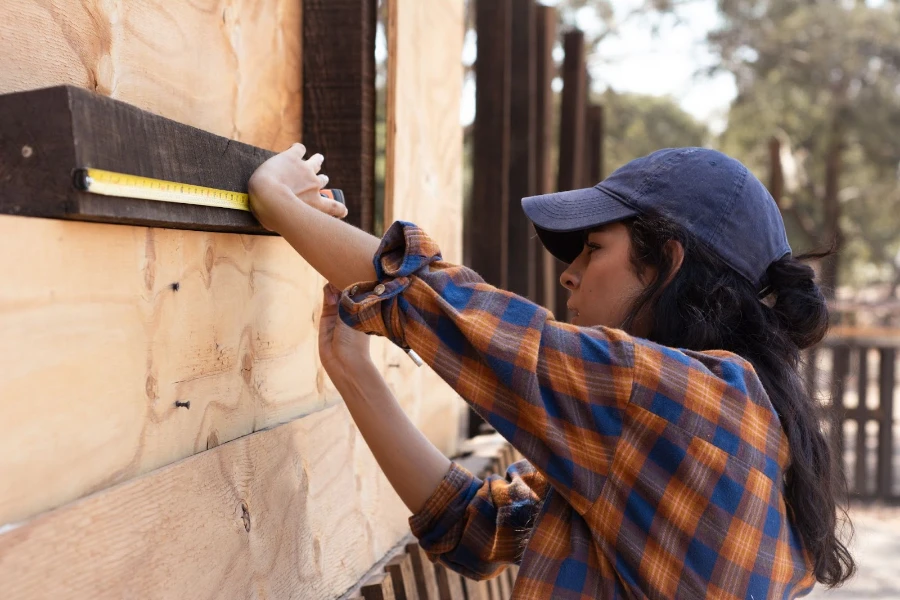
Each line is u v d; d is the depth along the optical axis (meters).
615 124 24.02
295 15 1.92
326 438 1.71
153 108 1.34
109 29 1.22
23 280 0.93
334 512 1.75
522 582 1.21
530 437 1.18
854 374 8.90
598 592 1.19
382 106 6.96
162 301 1.19
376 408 1.57
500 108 3.85
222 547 1.29
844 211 24.34
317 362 1.74
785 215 20.67
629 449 1.18
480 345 1.16
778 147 11.98
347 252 1.30
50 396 0.97
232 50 1.60
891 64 21.41
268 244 1.53
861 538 7.05
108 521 1.02
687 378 1.20
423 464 1.60
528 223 4.39
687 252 1.34
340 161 1.95
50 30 1.11
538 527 1.24
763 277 1.41
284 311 1.59
